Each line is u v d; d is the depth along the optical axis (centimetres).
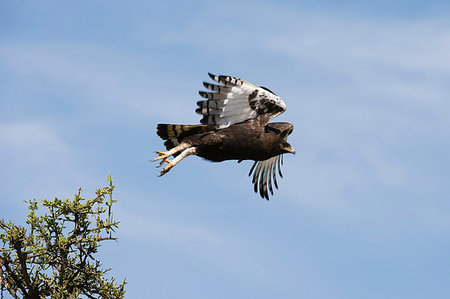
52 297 1148
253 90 1474
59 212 1184
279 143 1539
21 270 1151
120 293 1188
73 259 1206
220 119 1491
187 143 1474
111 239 1185
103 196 1190
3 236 1159
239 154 1516
